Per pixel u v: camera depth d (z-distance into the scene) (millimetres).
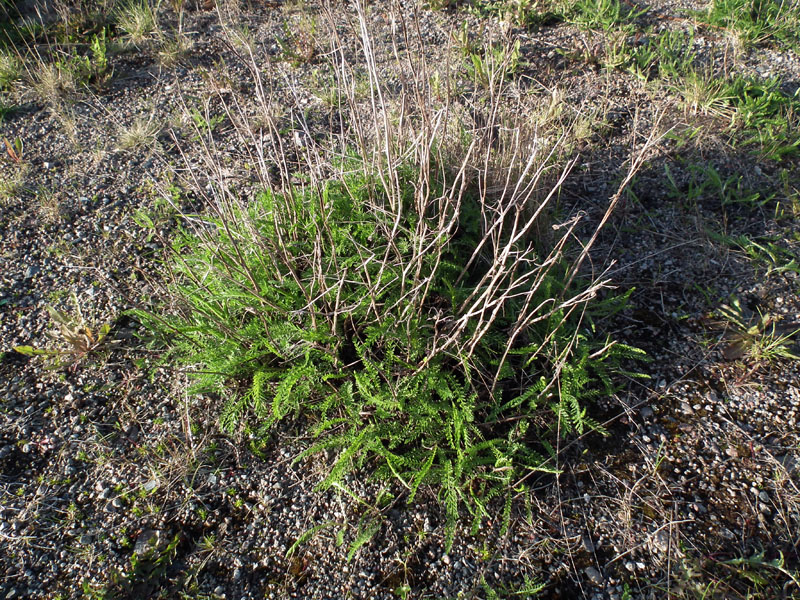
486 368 2420
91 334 2680
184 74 4238
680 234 3039
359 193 2646
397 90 3779
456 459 2234
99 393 2580
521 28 4352
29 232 3238
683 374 2529
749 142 3375
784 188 3160
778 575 1981
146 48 4473
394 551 2123
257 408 2383
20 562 2133
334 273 2459
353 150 3014
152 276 2980
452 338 2186
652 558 2057
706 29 4246
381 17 4453
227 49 4410
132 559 2096
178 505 2254
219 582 2080
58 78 4086
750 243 2936
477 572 2062
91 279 2994
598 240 3035
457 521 2176
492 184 2746
